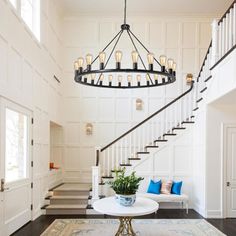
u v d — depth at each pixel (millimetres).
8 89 4574
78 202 6746
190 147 7336
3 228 4434
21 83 5176
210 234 5047
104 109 8812
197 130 7000
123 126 8789
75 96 8820
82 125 8773
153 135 7867
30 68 5691
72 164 8680
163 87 8859
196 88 7266
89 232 5074
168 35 8953
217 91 5547
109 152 7500
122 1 8125
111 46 8891
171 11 8734
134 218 6109
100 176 7207
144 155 7367
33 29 6301
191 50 8945
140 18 8930
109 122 8781
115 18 8930
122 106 8828
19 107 5137
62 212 6434
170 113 7836
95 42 8883
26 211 5520
